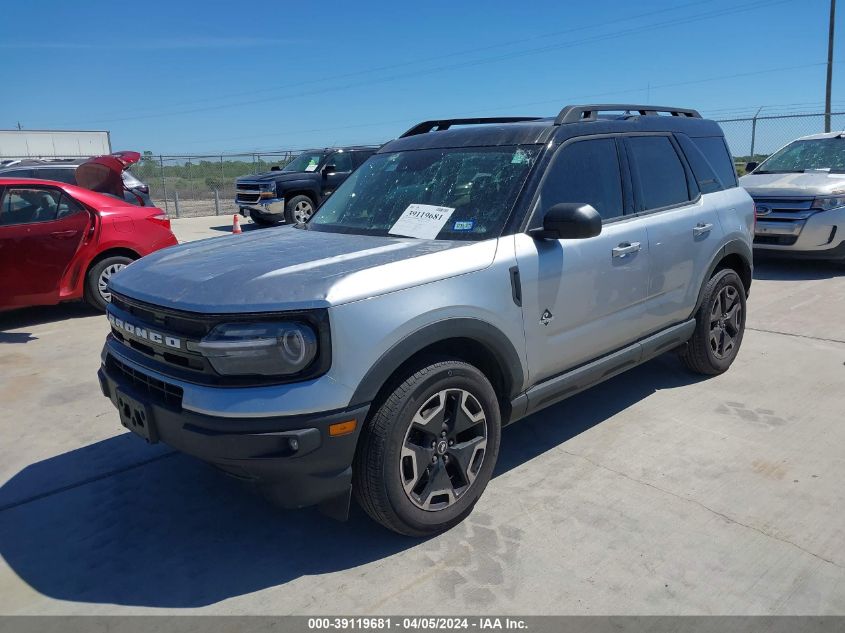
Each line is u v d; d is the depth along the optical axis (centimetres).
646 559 289
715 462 373
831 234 850
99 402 493
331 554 301
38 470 388
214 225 1802
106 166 769
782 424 420
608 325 384
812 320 653
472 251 314
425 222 353
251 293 267
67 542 317
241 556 302
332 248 327
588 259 361
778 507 326
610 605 262
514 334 326
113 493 360
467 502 317
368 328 268
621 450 391
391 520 291
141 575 290
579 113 390
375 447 278
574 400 470
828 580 273
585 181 379
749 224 507
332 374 261
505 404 341
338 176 1596
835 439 396
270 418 256
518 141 374
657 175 433
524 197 341
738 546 296
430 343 288
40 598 276
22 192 691
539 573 282
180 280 295
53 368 573
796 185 880
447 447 307
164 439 284
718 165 500
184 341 269
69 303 826
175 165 2652
